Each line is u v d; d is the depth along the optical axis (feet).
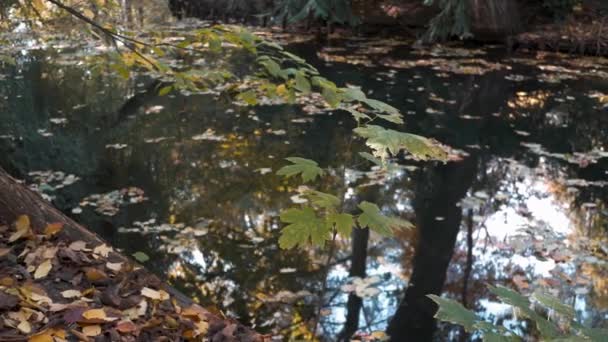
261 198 14.02
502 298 3.24
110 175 15.21
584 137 19.22
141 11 42.01
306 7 33.53
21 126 19.15
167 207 13.37
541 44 31.94
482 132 19.58
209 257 11.35
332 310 9.84
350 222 4.12
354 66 28.30
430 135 19.17
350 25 36.32
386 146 4.04
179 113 20.72
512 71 27.81
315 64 28.58
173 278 10.56
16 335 5.52
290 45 33.17
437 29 32.50
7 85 24.08
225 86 23.91
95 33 8.70
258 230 12.46
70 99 22.39
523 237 12.47
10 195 7.54
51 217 7.88
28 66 27.12
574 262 11.48
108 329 6.05
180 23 39.81
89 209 13.10
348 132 18.92
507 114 21.58
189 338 6.50
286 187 14.67
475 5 32.50
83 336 5.72
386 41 34.58
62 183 14.52
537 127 20.21
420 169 16.22
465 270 11.30
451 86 25.07
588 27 32.55
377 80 25.77
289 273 10.95
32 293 6.20
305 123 19.79
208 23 40.11
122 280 7.22
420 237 12.51
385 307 9.99
